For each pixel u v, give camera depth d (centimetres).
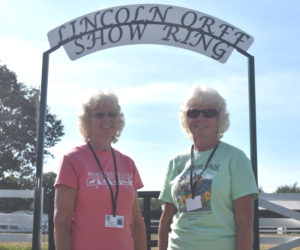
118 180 294
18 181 2969
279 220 584
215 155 298
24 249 959
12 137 2942
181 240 291
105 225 280
